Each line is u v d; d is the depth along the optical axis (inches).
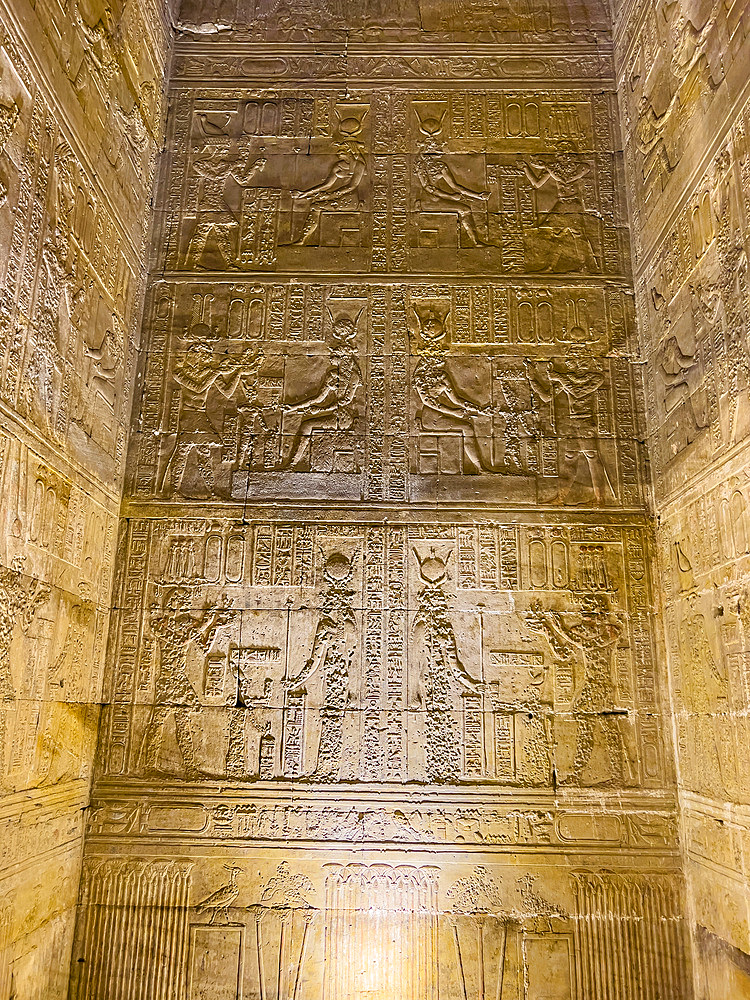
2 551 168.6
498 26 296.2
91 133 219.9
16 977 179.9
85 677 216.5
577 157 279.7
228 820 220.7
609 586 238.2
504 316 262.4
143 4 262.2
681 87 230.8
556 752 225.5
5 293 170.2
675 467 229.0
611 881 216.2
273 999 209.6
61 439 199.8
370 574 238.2
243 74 291.3
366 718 227.5
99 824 220.4
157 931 213.9
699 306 215.9
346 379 255.9
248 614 235.3
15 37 174.9
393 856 218.2
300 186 277.6
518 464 248.1
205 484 245.8
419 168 279.4
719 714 197.9
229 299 263.9
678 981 209.8
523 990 209.9
